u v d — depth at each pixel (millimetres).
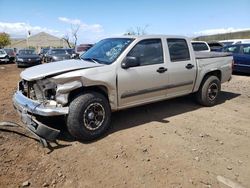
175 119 5828
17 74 14641
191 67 6156
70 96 4488
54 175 3559
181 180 3525
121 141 4609
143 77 5199
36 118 4793
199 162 3992
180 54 6008
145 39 5359
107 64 4848
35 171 3633
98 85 4652
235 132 5227
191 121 5750
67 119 4402
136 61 4918
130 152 4223
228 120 5926
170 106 6805
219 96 8305
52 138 4254
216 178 3596
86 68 4562
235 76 12992
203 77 6629
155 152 4250
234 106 7113
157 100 5676
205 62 6543
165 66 5594
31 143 4414
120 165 3842
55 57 21328
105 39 5945
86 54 5676
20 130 4895
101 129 4684
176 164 3910
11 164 3766
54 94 4410
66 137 4688
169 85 5754
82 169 3717
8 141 4430
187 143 4621
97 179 3508
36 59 21188
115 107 4957
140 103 5359
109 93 4797
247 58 12820
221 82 7191
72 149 4270
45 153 4117
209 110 6633
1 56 24812
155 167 3812
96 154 4133
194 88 6453
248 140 4859
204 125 5543
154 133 4996
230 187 3414
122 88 4930
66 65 4754
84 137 4504
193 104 7055
